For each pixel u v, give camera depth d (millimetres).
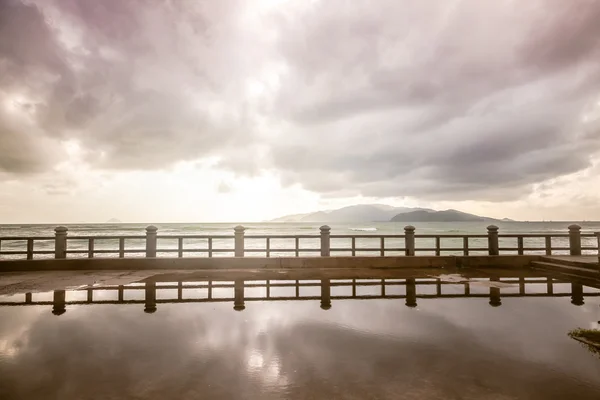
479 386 4152
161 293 9523
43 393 3994
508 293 9430
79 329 6332
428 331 6188
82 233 81312
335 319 6969
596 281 11172
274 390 4055
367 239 61938
